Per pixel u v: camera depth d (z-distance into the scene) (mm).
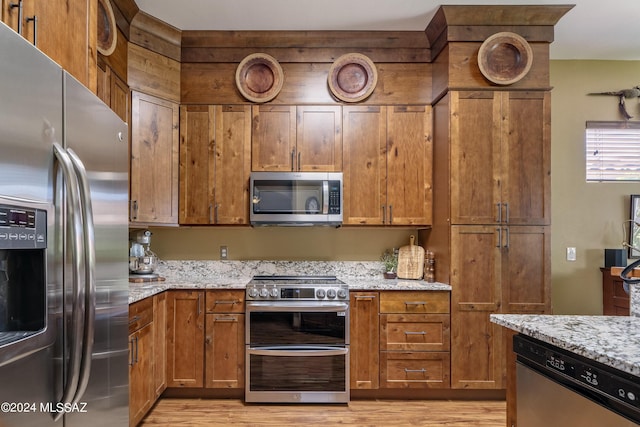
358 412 2586
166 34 2916
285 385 2695
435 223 2998
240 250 3346
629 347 1070
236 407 2648
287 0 2570
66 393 981
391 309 2736
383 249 3357
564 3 2619
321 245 3354
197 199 3000
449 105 2771
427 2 2611
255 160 3023
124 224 1426
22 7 1067
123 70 2609
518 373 1394
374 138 3045
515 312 2721
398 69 3062
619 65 3465
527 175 2770
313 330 2707
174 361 2730
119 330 1370
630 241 3398
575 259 3412
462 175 2758
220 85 3037
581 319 1471
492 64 2793
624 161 3445
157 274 3160
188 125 3020
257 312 2717
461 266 2734
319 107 3045
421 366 2723
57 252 965
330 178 2943
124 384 1410
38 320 924
